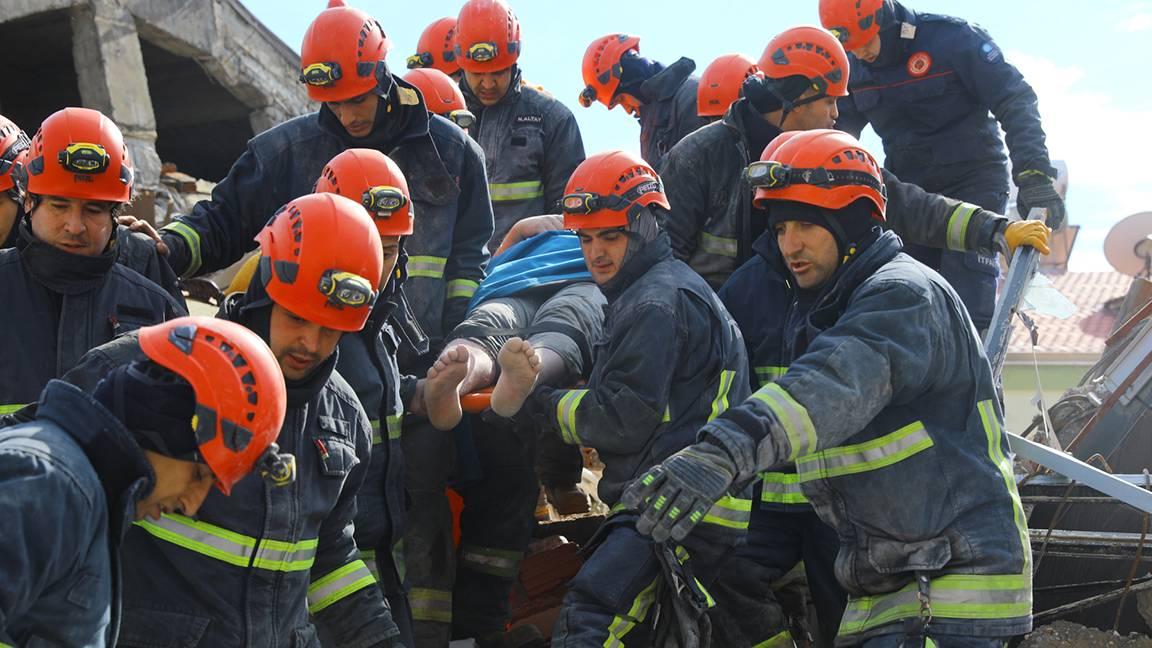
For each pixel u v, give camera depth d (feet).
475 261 15.72
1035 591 16.21
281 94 58.59
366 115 14.58
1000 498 10.18
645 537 11.72
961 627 9.89
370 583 10.20
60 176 11.44
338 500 9.89
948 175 19.39
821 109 15.16
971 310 17.90
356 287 8.90
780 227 10.88
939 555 9.96
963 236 14.94
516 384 12.50
